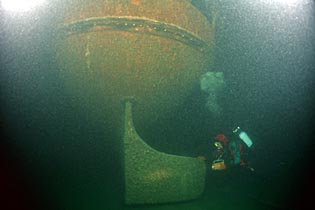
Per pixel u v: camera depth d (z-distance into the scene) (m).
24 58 6.32
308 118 7.53
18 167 5.54
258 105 8.10
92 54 4.23
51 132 6.71
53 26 4.54
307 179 5.11
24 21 5.86
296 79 7.65
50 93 6.80
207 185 4.95
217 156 4.88
